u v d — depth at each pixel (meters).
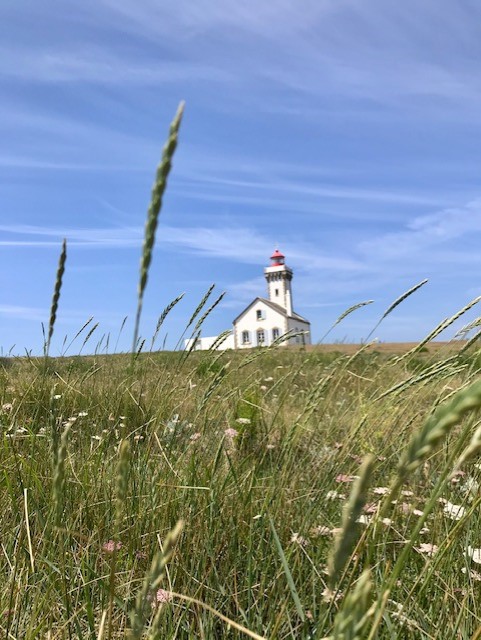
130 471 2.52
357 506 0.64
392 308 2.51
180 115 0.82
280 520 2.31
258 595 1.98
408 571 2.17
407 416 2.60
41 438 3.13
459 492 2.54
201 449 2.95
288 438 2.49
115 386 4.15
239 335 86.25
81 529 2.29
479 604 1.92
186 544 2.23
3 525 2.28
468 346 2.07
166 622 1.81
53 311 1.40
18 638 1.68
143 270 0.85
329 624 1.64
